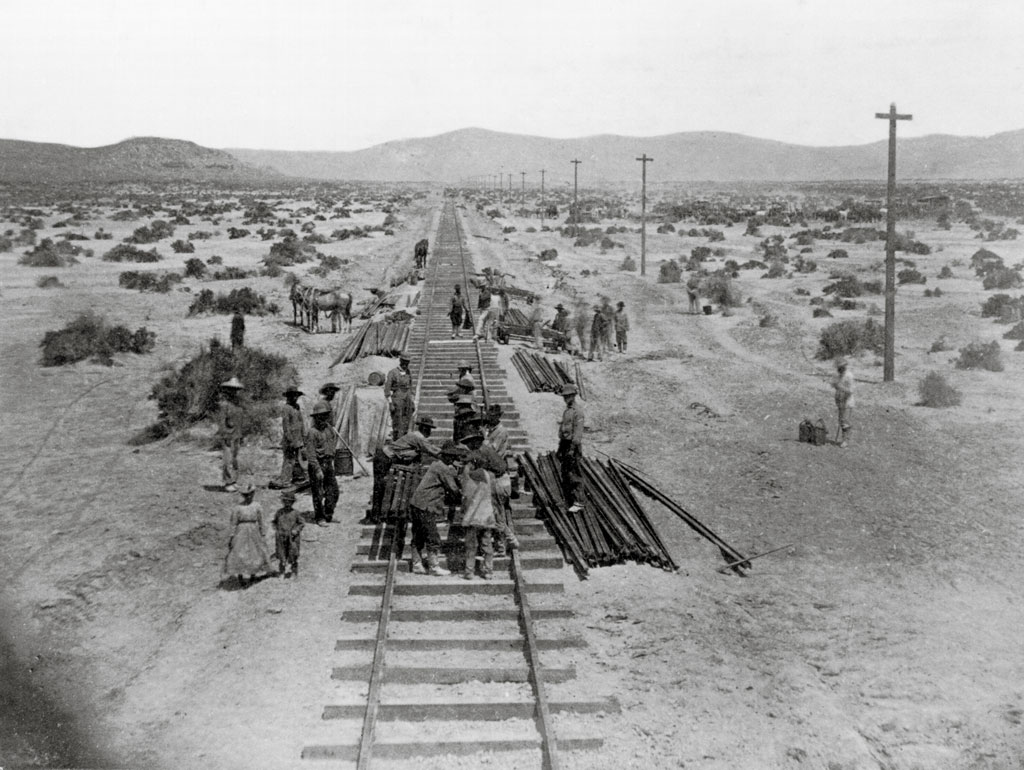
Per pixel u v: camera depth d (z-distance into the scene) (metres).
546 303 37.66
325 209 98.00
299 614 10.79
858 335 28.19
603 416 20.08
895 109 23.66
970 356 25.52
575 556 12.04
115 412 20.53
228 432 15.10
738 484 15.69
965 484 15.71
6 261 44.25
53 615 10.90
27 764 8.01
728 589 11.85
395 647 9.89
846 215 83.88
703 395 22.42
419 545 11.78
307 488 15.32
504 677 9.37
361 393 19.58
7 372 24.05
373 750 8.12
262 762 8.00
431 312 32.12
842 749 8.50
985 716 9.09
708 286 39.72
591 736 8.33
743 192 177.75
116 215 74.00
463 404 13.00
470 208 112.75
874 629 10.88
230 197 120.50
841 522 14.09
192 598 11.41
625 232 76.19
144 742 8.35
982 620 11.20
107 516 13.79
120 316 31.98
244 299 34.06
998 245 57.00
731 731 8.69
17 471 16.30
